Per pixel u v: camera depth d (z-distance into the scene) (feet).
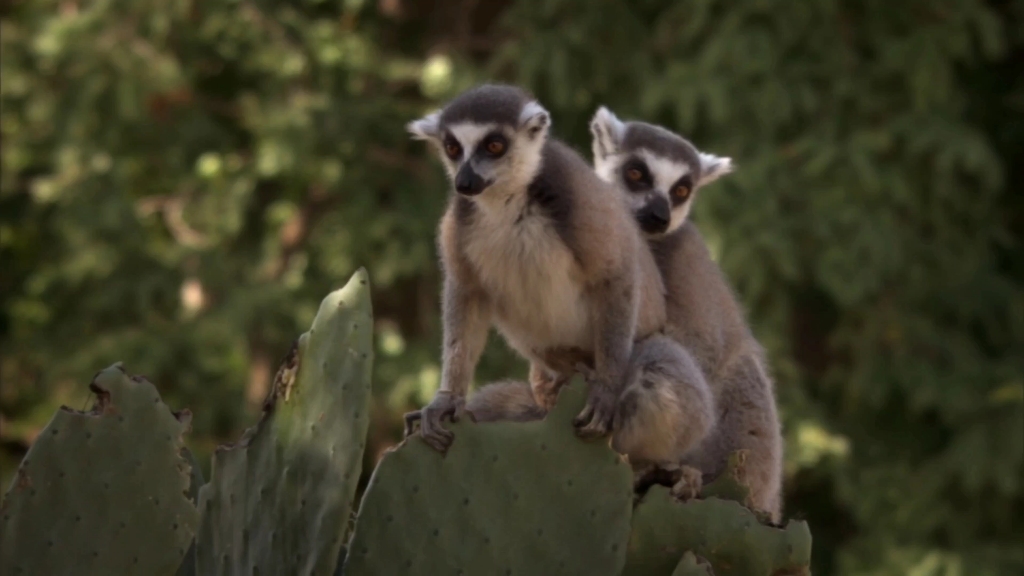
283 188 78.23
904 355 72.90
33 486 24.08
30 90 74.13
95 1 72.59
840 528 79.05
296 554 22.59
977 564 69.31
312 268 75.66
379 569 22.43
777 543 23.12
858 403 74.90
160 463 24.40
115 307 75.66
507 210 27.61
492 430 22.71
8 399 87.40
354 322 22.59
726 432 34.50
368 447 72.95
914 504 70.79
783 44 69.15
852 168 69.21
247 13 71.67
